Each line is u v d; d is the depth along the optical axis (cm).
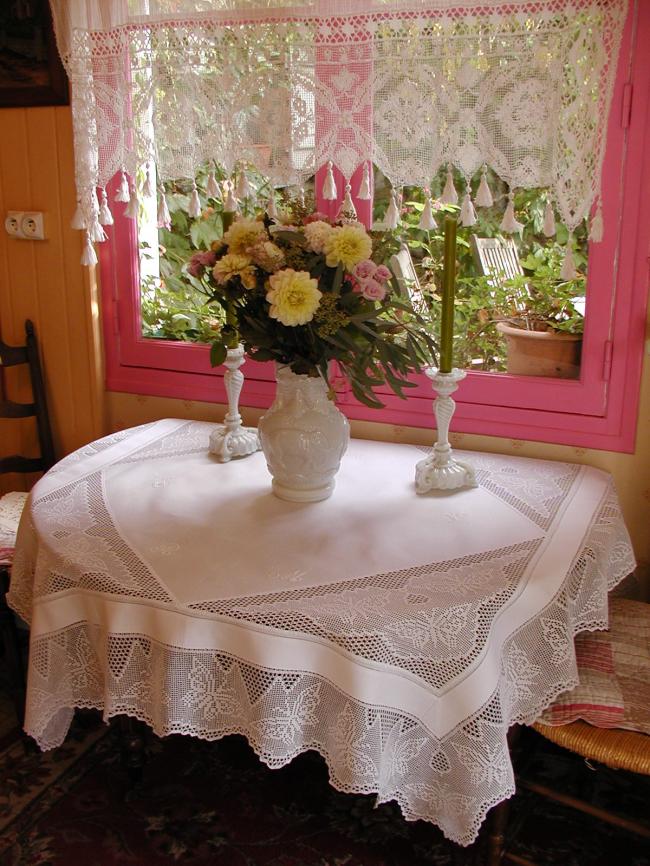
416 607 139
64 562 155
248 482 192
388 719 133
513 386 213
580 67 177
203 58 202
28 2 229
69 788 195
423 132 190
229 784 197
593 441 210
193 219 232
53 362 261
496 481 194
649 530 211
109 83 211
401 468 201
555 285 205
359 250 156
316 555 157
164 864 174
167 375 251
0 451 279
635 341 200
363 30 188
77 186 220
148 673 145
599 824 185
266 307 163
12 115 243
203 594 144
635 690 160
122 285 248
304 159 201
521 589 146
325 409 174
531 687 146
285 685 135
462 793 133
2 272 259
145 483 192
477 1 179
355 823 185
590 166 181
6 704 226
